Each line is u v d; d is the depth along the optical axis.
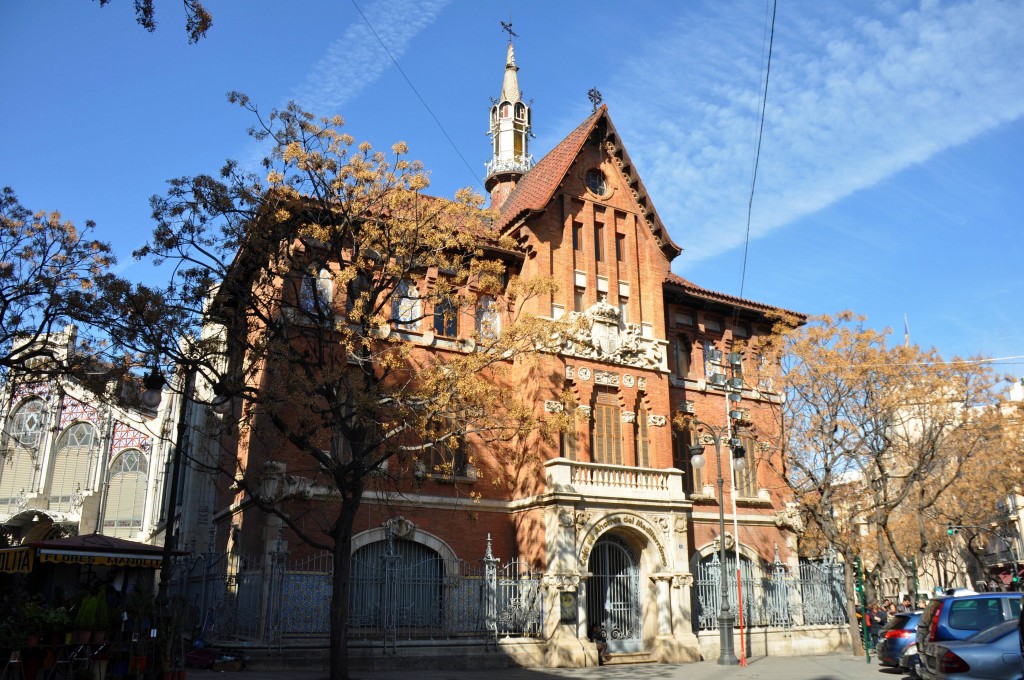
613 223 33.41
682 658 28.16
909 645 21.77
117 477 44.44
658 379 32.16
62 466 44.69
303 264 21.31
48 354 22.39
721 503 27.64
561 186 32.31
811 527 34.50
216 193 20.14
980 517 39.56
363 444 20.38
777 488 35.38
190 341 20.30
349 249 24.98
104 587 18.14
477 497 23.81
